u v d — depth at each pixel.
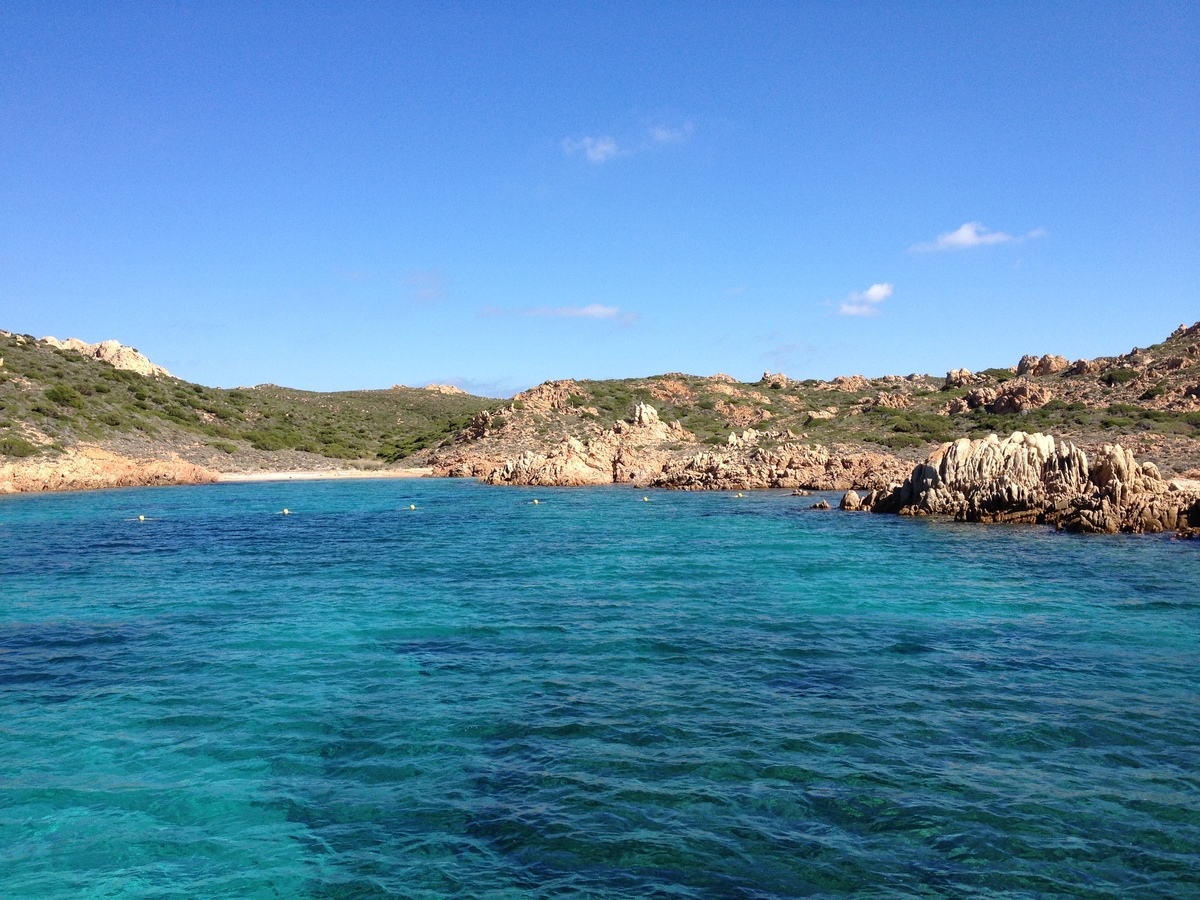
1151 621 24.14
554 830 11.56
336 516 64.25
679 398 169.88
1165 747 14.32
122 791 13.08
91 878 10.59
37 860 11.05
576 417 153.00
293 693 17.83
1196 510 45.34
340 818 12.12
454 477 126.56
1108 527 45.59
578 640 22.33
